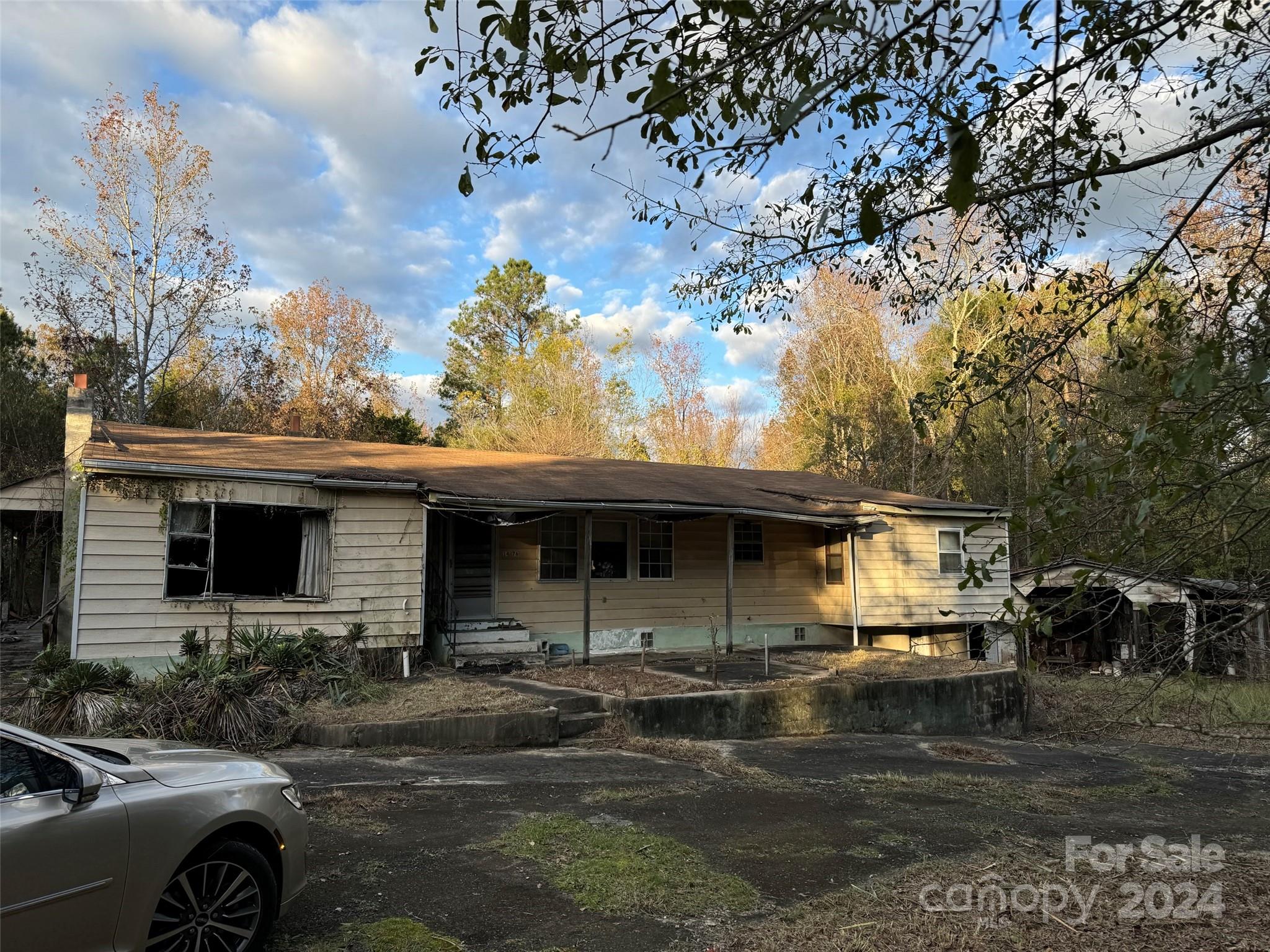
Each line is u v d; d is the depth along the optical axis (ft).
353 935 14.21
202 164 91.09
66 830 10.37
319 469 40.57
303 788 23.93
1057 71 10.09
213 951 12.12
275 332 115.75
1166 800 30.50
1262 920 16.07
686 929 15.10
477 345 159.12
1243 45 13.38
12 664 41.06
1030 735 44.86
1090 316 14.25
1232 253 14.90
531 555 50.49
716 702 36.78
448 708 32.55
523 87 10.90
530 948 14.14
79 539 34.83
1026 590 60.90
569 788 25.57
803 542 60.39
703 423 137.59
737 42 10.21
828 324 107.86
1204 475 10.66
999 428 52.95
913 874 18.43
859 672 44.93
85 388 37.68
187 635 33.96
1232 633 11.09
